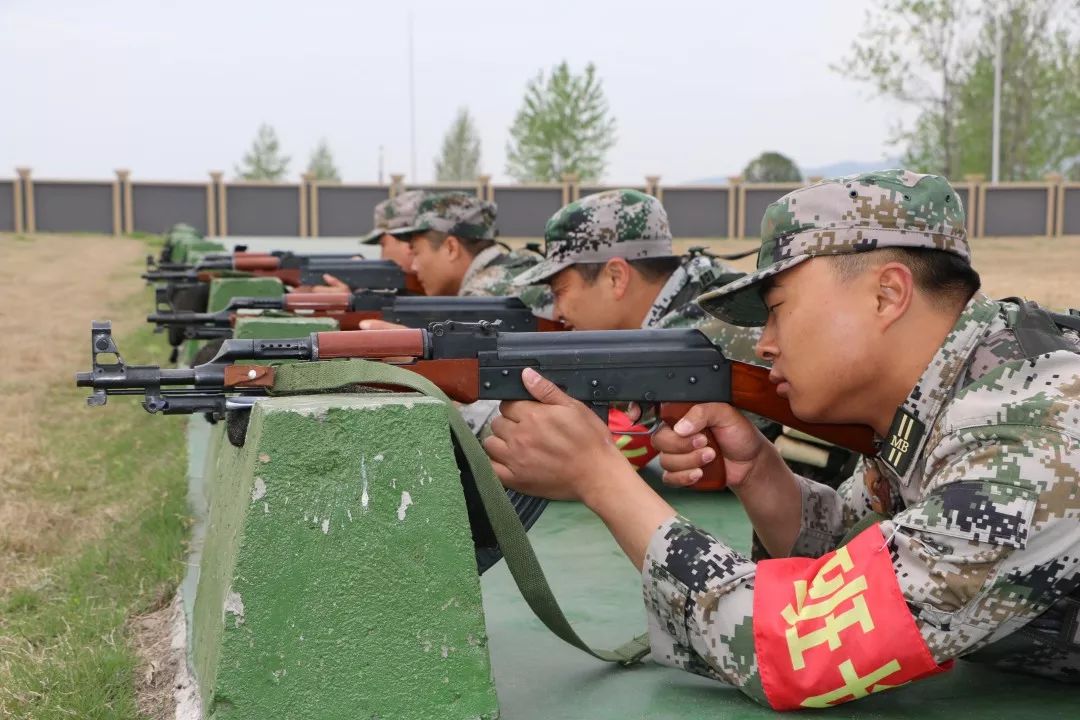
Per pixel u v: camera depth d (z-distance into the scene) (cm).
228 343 219
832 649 190
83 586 354
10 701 249
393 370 210
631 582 322
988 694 220
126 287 1866
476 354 232
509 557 217
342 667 186
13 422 673
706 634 204
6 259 2389
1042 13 3828
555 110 5644
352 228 3722
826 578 196
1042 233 2822
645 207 407
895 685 191
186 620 298
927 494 194
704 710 212
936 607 183
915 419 202
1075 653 211
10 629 312
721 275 404
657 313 405
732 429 252
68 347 1081
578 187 3622
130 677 266
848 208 198
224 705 181
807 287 202
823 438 243
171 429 638
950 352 198
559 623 226
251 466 186
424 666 190
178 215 3666
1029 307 204
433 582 191
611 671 240
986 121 3934
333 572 186
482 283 658
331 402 192
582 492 225
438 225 682
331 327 501
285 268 870
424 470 191
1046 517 178
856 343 200
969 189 2820
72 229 3603
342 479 187
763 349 214
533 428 226
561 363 237
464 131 9169
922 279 198
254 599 183
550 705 220
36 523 436
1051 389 186
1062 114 4000
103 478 536
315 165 9406
